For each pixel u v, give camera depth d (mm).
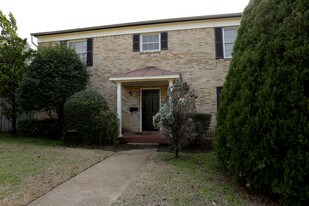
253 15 4090
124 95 11258
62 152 6945
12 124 11352
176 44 10742
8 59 10023
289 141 2957
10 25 10242
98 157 6387
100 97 9047
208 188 3875
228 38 10484
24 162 5605
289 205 3020
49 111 10844
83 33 11688
